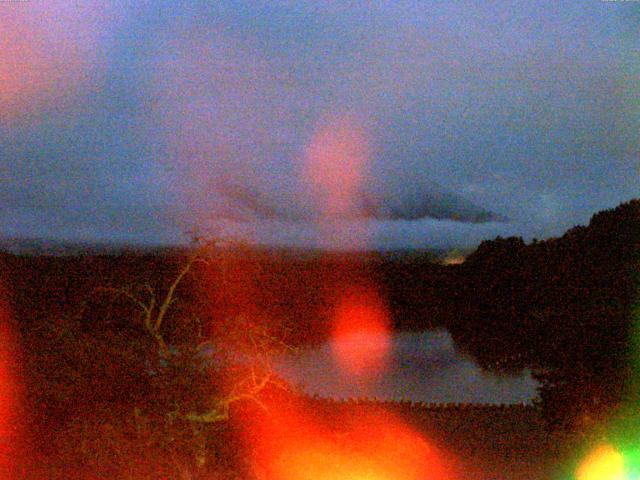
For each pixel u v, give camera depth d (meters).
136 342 9.39
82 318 9.82
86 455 8.61
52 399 8.89
